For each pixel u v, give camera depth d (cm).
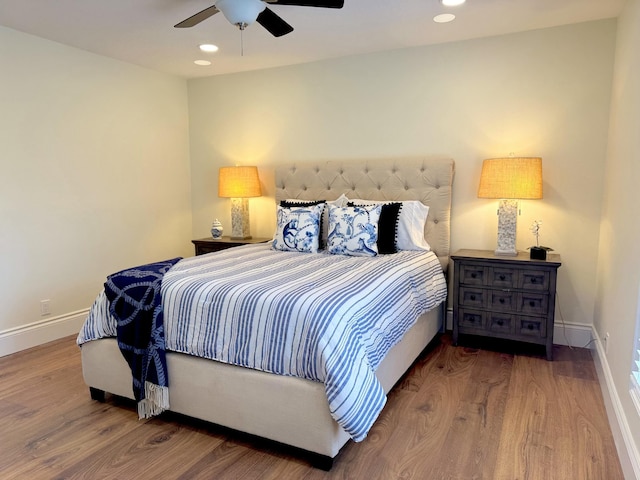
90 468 192
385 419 229
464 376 280
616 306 241
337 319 189
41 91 339
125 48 362
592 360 305
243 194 424
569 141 324
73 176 366
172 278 235
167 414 239
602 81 310
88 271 383
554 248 335
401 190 369
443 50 354
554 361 304
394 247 334
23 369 298
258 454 202
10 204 324
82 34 328
